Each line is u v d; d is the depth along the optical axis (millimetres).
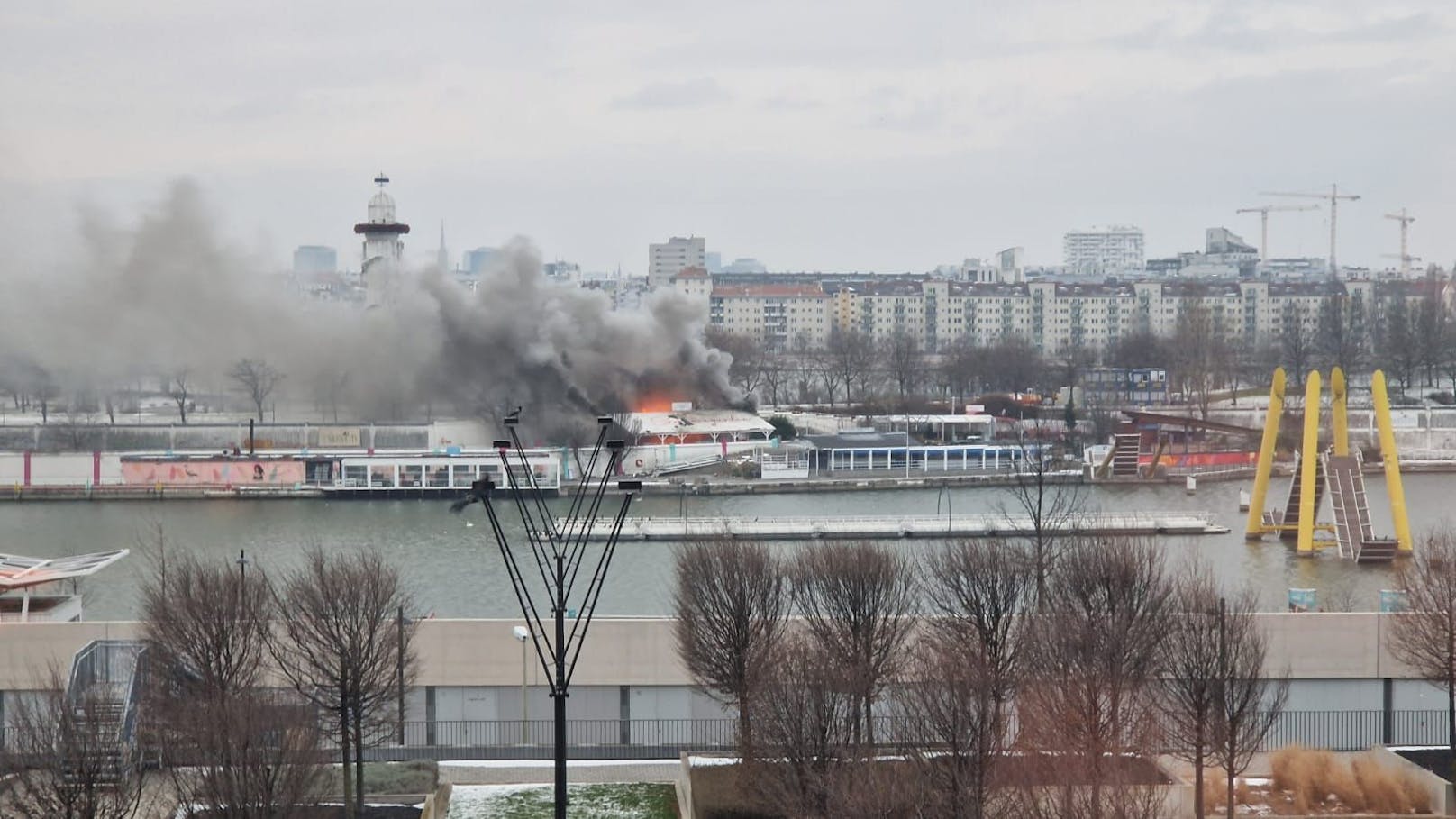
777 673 126562
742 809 124750
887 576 156875
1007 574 155375
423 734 150875
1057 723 116750
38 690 134375
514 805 131375
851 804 103625
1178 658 135625
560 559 95125
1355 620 153000
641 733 151250
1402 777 134250
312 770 110062
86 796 105500
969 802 103250
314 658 132000
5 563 197000
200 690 126250
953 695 111250
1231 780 123125
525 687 148875
